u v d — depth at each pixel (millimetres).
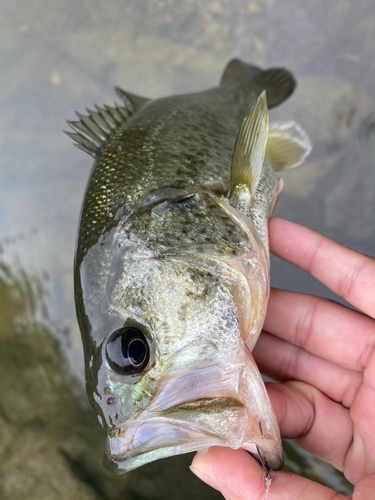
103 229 129
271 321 172
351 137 277
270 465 120
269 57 322
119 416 112
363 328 157
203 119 175
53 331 316
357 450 144
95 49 360
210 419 109
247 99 246
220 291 122
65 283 331
